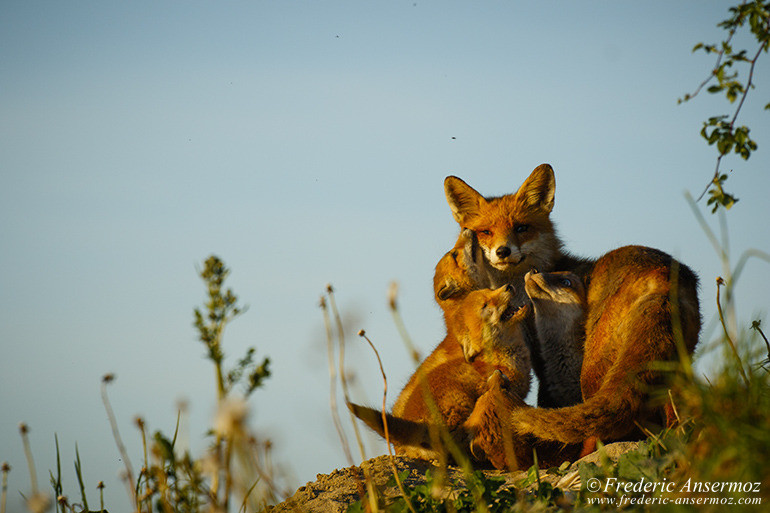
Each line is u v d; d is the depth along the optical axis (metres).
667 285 12.12
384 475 12.01
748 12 10.92
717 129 11.16
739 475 6.89
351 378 7.86
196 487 7.29
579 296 13.76
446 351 14.69
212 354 6.45
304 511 10.82
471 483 9.37
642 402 10.99
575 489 9.28
